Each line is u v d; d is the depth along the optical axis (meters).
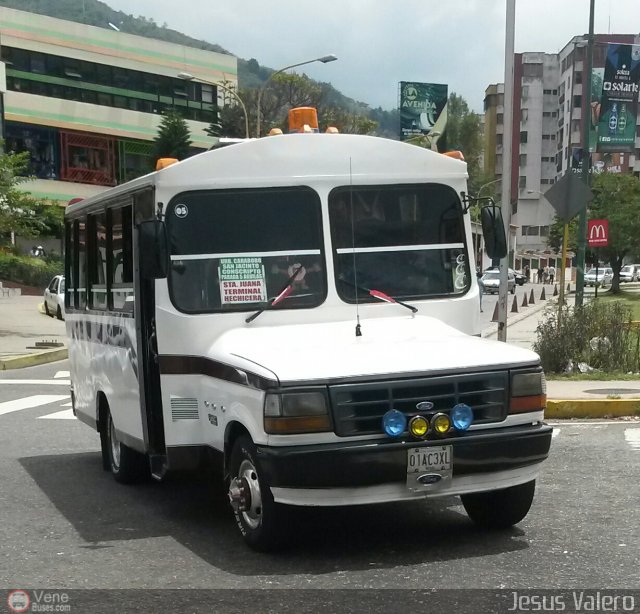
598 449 9.56
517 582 5.37
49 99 62.72
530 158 128.12
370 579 5.47
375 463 5.55
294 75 79.69
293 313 6.74
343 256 6.91
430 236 7.15
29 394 15.59
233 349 6.30
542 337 15.62
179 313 6.61
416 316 6.95
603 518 6.83
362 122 83.81
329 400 5.56
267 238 6.80
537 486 7.90
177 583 5.50
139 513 7.36
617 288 53.84
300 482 5.52
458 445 5.72
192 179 6.70
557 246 77.00
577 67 112.31
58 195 62.91
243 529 6.14
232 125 71.31
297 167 6.89
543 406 6.09
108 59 66.50
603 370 15.21
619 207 51.06
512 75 16.05
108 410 8.70
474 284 7.23
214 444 6.40
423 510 7.20
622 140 28.30
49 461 9.73
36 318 35.28
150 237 6.34
